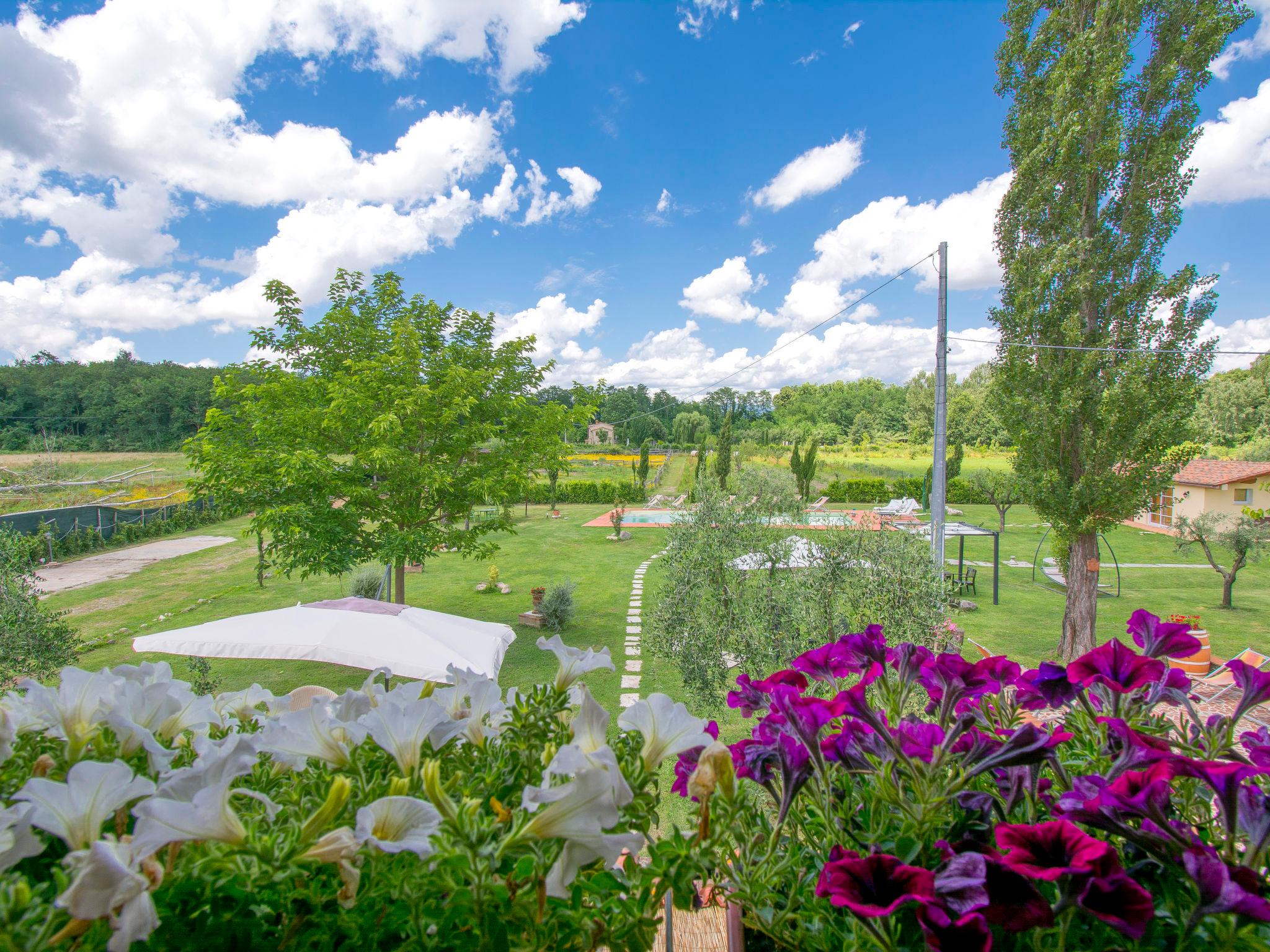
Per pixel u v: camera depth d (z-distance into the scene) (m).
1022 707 1.36
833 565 7.43
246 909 0.81
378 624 7.71
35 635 7.52
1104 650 1.26
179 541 27.17
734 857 1.10
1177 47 10.41
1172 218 10.65
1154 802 0.89
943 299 10.62
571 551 24.72
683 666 7.87
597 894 0.93
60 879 0.74
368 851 0.82
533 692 1.30
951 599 7.76
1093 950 0.89
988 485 18.84
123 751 1.18
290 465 10.09
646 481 44.34
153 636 7.50
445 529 12.16
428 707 1.05
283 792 1.07
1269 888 0.84
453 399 11.57
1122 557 23.28
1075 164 10.98
